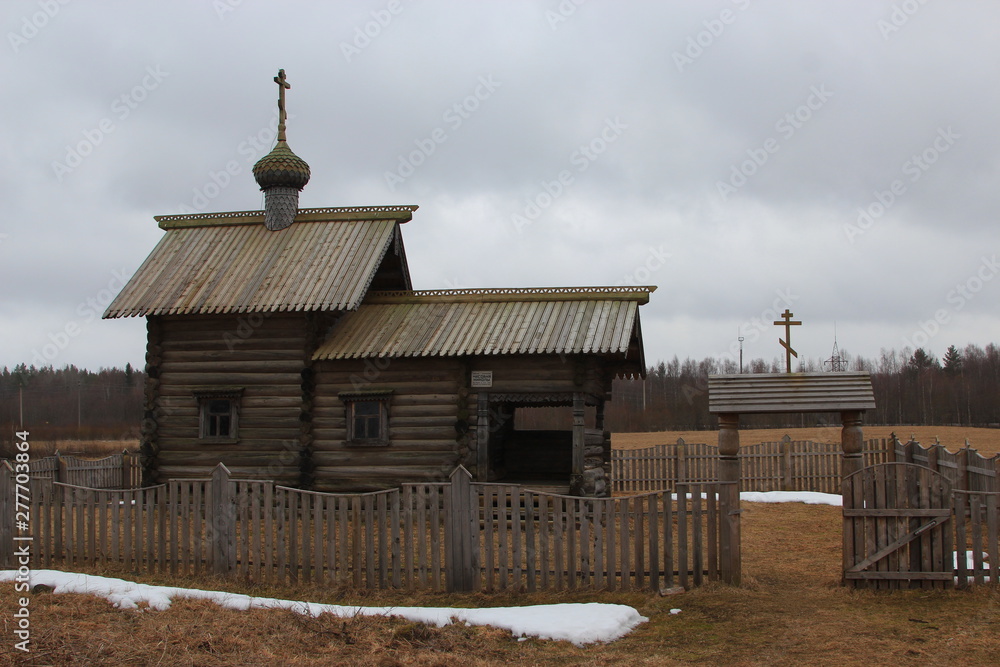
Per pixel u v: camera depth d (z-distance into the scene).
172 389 20.05
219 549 11.97
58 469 20.20
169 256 21.56
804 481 23.92
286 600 10.34
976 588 10.58
